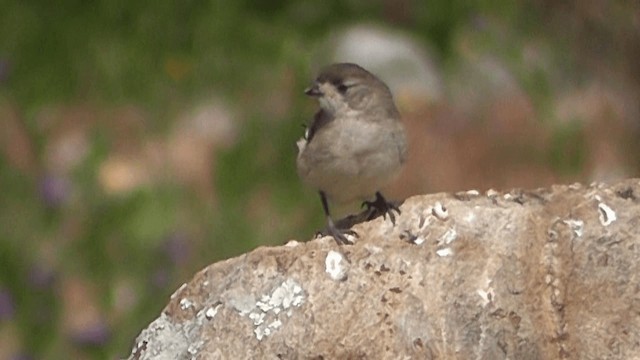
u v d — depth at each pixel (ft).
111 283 48.75
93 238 49.37
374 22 60.59
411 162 61.00
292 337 26.48
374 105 32.81
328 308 26.68
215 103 50.34
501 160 61.72
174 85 47.47
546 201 28.19
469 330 26.71
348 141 32.50
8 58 46.39
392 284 26.91
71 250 49.19
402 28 62.08
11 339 48.06
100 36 46.50
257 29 47.67
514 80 59.67
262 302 26.89
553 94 58.80
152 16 46.37
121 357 46.93
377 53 61.11
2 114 51.06
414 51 62.28
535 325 26.94
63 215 49.60
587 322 27.02
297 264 27.17
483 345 26.68
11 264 48.21
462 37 51.47
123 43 46.65
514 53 53.06
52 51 46.44
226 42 47.32
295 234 48.34
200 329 26.96
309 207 48.57
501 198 28.37
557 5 56.29
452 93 62.49
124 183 52.49
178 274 48.37
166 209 50.24
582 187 28.55
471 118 62.49
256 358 26.43
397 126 33.12
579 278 27.20
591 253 27.30
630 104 62.44
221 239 48.98
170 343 27.17
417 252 27.35
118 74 46.85
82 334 47.01
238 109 49.16
